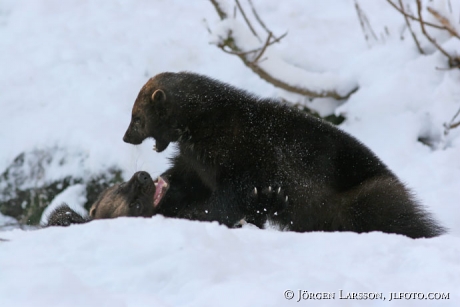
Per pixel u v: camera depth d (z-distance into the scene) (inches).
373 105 697.0
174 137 498.0
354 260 301.6
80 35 810.2
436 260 299.4
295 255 302.0
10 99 751.7
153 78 510.6
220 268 265.4
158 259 274.2
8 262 271.7
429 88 695.7
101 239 297.0
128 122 717.3
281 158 471.2
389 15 798.5
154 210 462.6
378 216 459.8
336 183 476.4
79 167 689.6
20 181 701.9
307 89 693.3
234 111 482.0
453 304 252.8
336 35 781.9
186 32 810.2
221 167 474.3
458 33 701.9
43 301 235.3
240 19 793.6
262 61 650.8
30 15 840.9
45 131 713.6
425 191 613.3
